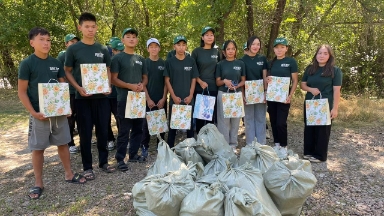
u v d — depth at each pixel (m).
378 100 10.79
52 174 4.57
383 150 5.57
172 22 11.59
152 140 6.30
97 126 4.49
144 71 4.85
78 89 4.04
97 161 5.09
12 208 3.57
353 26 9.98
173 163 3.52
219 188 2.75
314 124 4.73
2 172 4.77
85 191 3.97
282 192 2.94
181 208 2.67
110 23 13.28
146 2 12.38
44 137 3.81
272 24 8.60
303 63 10.05
